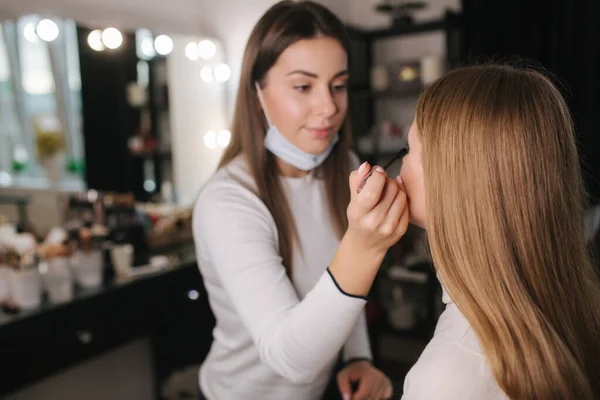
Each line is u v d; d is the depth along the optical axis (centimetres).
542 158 57
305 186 103
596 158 248
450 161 59
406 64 272
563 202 59
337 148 107
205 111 275
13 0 198
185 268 216
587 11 244
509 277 57
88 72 223
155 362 232
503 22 255
